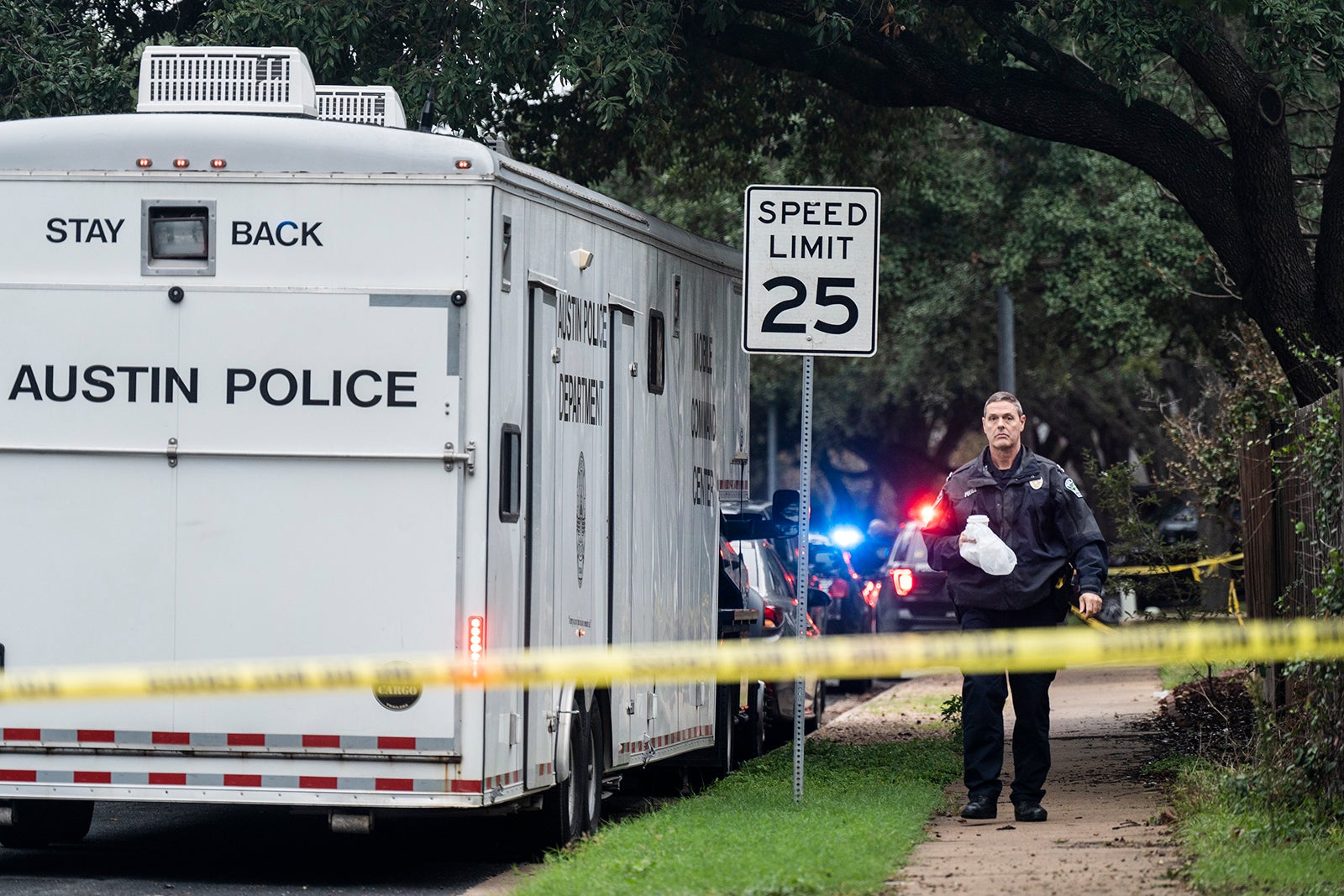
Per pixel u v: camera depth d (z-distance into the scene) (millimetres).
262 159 34469
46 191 34906
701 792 49875
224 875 36500
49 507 34781
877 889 29453
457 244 34125
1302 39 48281
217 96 36625
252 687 24266
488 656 33781
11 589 34781
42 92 54125
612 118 51656
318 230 34375
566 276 38125
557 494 37250
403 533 34000
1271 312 52375
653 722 44125
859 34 55312
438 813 35031
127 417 34656
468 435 33906
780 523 64250
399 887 35062
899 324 123812
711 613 50906
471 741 33406
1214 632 25906
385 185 34281
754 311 40594
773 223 40688
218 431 34438
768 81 70188
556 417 37250
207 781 34062
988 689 39156
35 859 38594
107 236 34781
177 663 34406
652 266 44938
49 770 34375
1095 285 104125
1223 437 70938
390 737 33562
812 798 42156
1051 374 157250
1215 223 53188
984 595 38594
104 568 34625
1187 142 53562
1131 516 72375
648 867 31344
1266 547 51031
